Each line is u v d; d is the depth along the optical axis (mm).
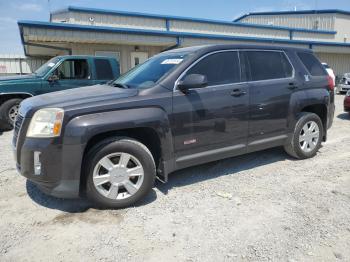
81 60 8633
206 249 2803
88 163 3338
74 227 3180
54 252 2789
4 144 6617
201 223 3227
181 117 3756
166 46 17156
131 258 2697
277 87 4637
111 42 14648
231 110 4156
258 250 2775
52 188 3307
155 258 2693
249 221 3254
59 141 3170
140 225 3205
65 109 3209
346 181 4273
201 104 3893
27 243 2926
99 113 3307
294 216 3340
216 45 4238
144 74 4223
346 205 3570
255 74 4488
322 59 24781
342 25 27188
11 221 3312
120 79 4629
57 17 17516
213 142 4078
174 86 3766
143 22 18031
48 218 3365
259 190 4012
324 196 3811
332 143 6297
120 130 3586
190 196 3854
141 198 3625
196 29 19766
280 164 4992
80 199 3799
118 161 3484
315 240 2910
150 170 3590
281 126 4777
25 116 3355
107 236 3018
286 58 4930
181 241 2926
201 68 4012
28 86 8055
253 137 4480
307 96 4980
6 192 4035
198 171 4711
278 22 30141
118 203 3496
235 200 3730
